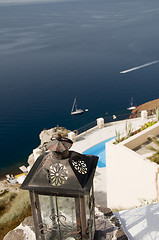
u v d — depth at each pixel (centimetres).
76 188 398
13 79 9806
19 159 4716
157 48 13275
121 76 9494
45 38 17788
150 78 9050
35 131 5853
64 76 9919
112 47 14288
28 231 596
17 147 5166
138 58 11725
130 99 7400
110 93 7944
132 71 9981
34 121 6347
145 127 1409
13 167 4447
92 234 493
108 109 6838
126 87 8362
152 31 17662
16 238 584
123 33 17675
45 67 11338
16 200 1612
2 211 1495
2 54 14188
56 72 10494
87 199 431
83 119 6359
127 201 1266
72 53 13650
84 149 2425
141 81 8825
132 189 1202
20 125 6153
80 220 439
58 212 438
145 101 7219
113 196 1391
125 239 559
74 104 7238
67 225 450
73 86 8769
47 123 6238
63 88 8625
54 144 399
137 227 669
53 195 416
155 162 1070
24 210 1373
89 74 10006
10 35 19388
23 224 615
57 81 9369
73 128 5978
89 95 7881
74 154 426
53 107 7119
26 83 9269
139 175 1131
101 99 7519
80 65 11338
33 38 17988
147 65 10594
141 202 1130
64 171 405
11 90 8581
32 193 424
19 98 7850
